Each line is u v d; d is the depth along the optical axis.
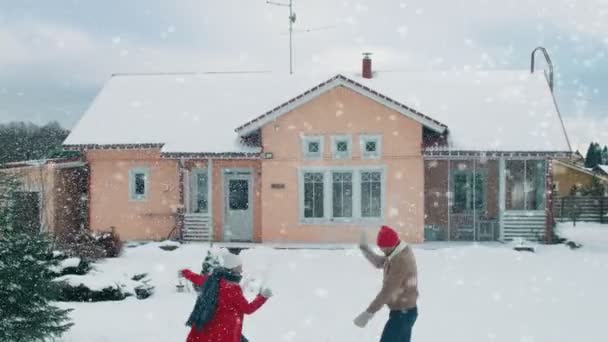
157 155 25.09
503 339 9.88
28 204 17.02
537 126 23.83
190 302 12.86
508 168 24.56
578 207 30.91
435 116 24.69
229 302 7.11
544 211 23.30
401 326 7.56
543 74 26.67
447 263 18.84
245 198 24.75
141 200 25.14
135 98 27.41
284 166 23.70
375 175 23.50
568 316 11.62
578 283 15.47
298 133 23.62
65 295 13.02
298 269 17.88
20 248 8.47
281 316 11.52
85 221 25.81
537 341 9.80
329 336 9.96
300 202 23.66
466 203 24.67
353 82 23.02
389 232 7.59
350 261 19.33
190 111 26.33
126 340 9.45
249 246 22.73
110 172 25.27
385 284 7.48
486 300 13.17
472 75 27.25
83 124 25.92
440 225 24.45
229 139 24.53
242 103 26.53
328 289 14.65
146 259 19.67
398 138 23.28
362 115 23.39
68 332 9.83
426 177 24.58
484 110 24.89
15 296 8.27
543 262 19.16
